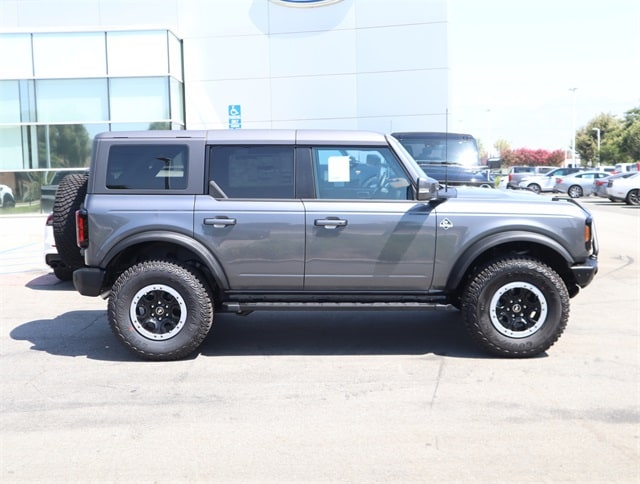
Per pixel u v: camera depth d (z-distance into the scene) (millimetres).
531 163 88688
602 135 83688
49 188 20109
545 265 5828
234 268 5852
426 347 6344
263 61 21062
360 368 5668
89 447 4094
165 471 3766
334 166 5914
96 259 5859
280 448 4055
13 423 4484
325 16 20703
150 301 5867
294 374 5512
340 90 20891
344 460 3883
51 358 6027
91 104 19953
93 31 19734
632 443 4098
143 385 5250
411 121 20641
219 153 5934
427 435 4230
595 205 27781
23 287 9719
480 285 5770
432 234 5809
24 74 19828
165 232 5816
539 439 4156
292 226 5801
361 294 5973
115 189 5910
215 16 21047
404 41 20453
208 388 5168
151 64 19859
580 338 6586
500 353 5863
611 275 10281
